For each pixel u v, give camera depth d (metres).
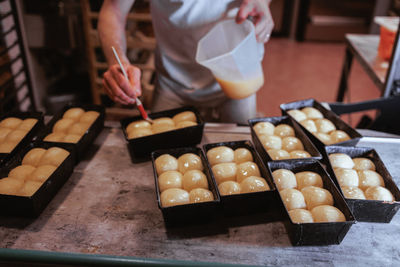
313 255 0.77
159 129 1.12
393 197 0.90
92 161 1.09
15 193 0.87
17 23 2.15
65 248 0.78
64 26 2.47
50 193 0.91
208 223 0.86
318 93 3.57
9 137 1.09
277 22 5.24
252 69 1.13
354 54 2.34
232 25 1.11
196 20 1.30
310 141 1.06
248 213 0.88
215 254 0.77
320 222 0.75
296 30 5.18
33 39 2.51
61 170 0.95
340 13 4.88
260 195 0.84
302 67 4.21
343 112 1.42
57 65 3.02
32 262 0.67
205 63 1.06
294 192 0.88
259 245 0.80
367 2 4.70
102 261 0.66
